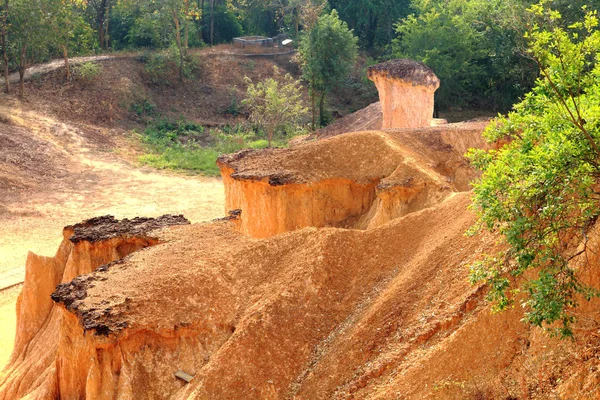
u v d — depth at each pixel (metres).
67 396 17.31
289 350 16.78
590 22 12.21
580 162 11.58
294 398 15.78
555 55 13.10
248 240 20.83
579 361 12.02
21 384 20.52
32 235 37.06
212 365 16.22
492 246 16.17
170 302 17.59
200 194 43.56
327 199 28.38
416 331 15.63
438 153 30.86
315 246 19.20
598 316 12.45
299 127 55.22
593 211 11.86
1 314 28.91
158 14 60.88
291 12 71.12
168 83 61.22
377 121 47.56
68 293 17.92
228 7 74.94
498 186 12.27
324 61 57.03
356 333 16.50
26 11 52.00
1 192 41.69
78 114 54.03
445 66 56.31
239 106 61.22
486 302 14.55
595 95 12.33
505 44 52.50
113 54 62.78
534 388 12.36
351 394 15.06
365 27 75.88
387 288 17.84
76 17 57.41
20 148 46.53
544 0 13.15
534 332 13.05
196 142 54.47
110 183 44.81
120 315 16.92
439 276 16.91
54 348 21.28
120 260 19.89
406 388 14.07
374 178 28.30
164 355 16.97
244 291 18.45
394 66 40.34
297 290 17.95
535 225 11.87
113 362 16.62
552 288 11.22
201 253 19.88
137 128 55.28
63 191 43.06
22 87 53.56
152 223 23.28
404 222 19.92
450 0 61.03
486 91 59.25
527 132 12.52
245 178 27.83
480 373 13.35
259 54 68.44
